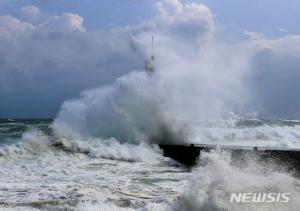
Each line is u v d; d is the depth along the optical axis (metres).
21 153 15.34
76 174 11.76
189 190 6.82
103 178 11.12
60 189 8.81
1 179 10.59
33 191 8.69
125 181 10.66
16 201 7.66
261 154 12.32
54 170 12.41
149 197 7.98
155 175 11.77
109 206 7.18
